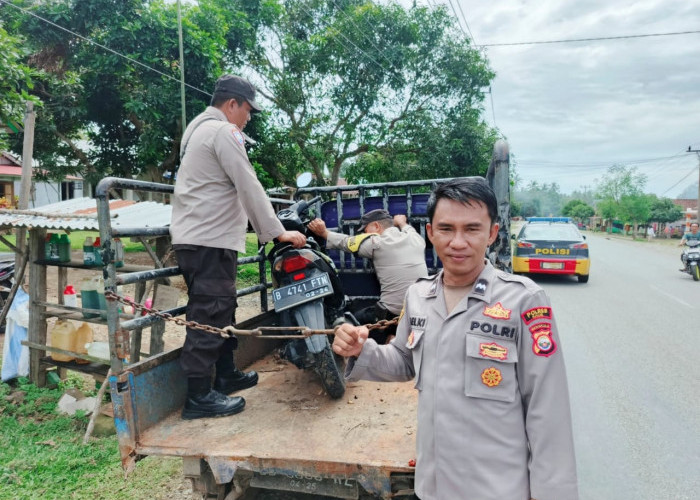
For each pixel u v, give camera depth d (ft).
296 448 6.60
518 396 4.64
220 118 8.55
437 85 49.08
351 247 11.15
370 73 46.62
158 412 7.53
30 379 15.03
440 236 4.92
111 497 9.55
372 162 47.60
